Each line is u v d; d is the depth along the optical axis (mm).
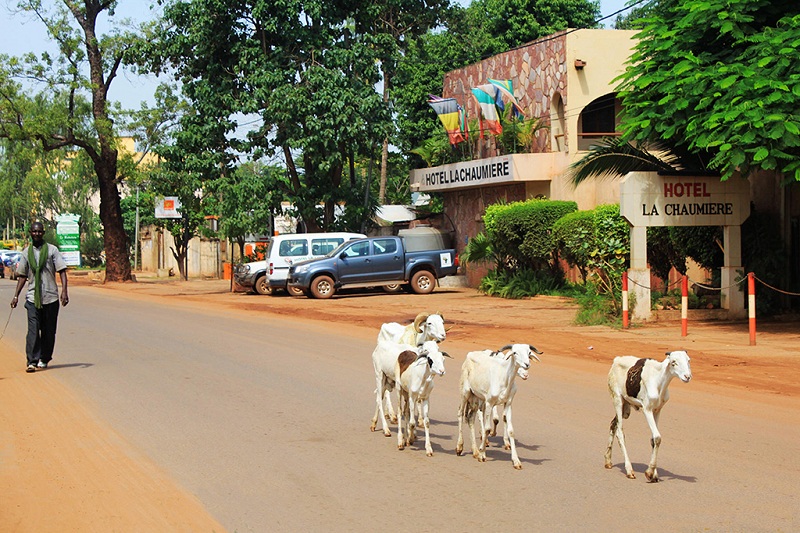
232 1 35156
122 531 6344
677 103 17141
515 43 47719
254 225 35906
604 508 6762
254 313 25781
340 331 20203
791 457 8398
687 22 17578
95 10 44531
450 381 13312
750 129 15859
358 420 10391
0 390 12547
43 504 7031
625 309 19016
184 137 35719
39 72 42125
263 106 35938
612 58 30031
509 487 7406
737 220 20250
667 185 19812
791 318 20656
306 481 7641
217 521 6523
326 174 37281
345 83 35219
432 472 7957
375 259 32062
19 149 43875
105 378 13508
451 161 37625
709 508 6750
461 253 37000
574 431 9648
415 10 42625
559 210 28172
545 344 16922
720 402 11258
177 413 10750
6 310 27484
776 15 18031
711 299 21391
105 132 43625
